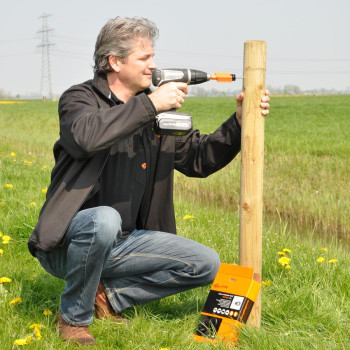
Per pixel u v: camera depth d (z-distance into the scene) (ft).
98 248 9.68
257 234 10.28
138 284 11.12
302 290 12.57
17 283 12.65
